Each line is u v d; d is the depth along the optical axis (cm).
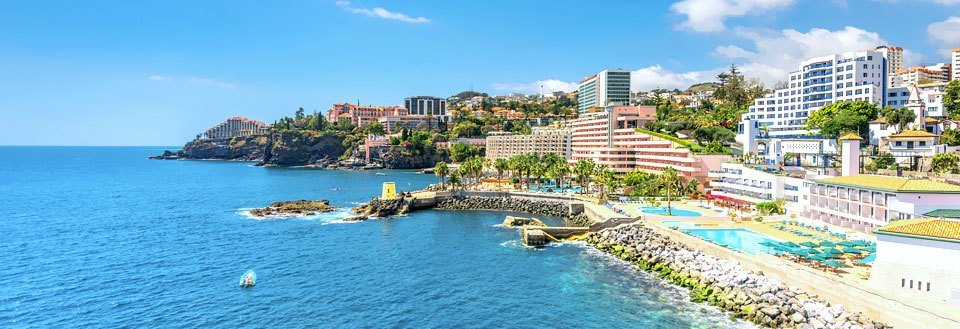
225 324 7575
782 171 15075
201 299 8600
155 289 9119
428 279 9606
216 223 15550
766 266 8212
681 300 8175
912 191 9250
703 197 16588
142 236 13662
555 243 12381
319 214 17112
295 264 10662
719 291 8188
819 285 7281
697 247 10081
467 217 16538
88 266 10619
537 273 9856
